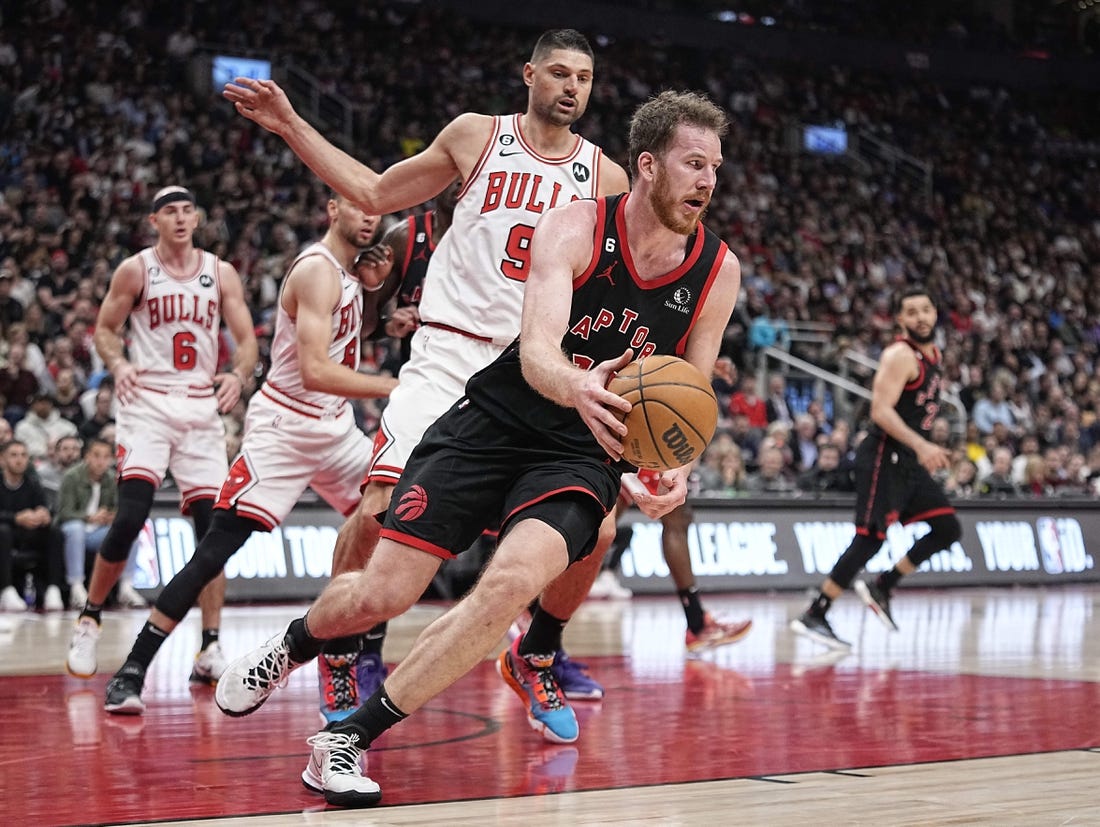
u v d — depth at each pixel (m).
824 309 24.88
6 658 8.45
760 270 25.30
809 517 16.20
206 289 7.65
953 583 16.95
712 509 15.52
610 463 4.34
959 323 25.94
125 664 6.19
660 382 3.79
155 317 7.50
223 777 4.52
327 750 4.11
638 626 11.30
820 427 19.55
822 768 4.76
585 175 5.78
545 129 5.73
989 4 35.94
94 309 17.16
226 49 26.27
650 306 4.31
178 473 7.58
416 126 27.91
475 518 4.38
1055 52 36.34
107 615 11.68
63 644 9.33
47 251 19.06
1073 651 9.40
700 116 4.07
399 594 4.35
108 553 7.15
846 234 28.50
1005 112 35.41
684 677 7.75
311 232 22.34
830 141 32.56
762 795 4.24
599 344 4.34
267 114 5.58
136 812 3.92
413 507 4.30
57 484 13.70
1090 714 6.20
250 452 6.61
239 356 7.84
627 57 31.67
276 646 4.72
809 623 9.69
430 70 29.17
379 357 17.38
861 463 9.87
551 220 4.27
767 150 30.75
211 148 23.42
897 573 10.54
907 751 5.15
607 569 14.73
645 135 4.12
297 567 13.36
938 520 10.12
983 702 6.63
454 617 4.05
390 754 5.06
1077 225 33.28
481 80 29.69
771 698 6.79
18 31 24.45
